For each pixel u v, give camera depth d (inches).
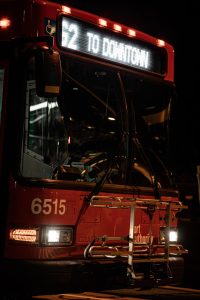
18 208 277.9
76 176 299.9
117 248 295.6
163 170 343.3
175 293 393.1
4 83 286.0
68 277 279.3
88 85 311.9
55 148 296.2
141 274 304.7
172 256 334.6
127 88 328.2
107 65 317.4
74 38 301.9
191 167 549.0
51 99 295.9
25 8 288.4
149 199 312.0
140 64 336.2
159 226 329.7
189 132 505.7
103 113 317.4
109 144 317.1
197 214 585.3
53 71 268.8
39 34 287.4
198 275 472.4
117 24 324.5
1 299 284.8
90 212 295.4
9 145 281.7
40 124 291.1
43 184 281.0
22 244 276.4
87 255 286.0
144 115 336.2
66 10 299.0
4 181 281.4
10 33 289.7
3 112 285.1
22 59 282.5
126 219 310.7
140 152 326.6
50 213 281.7
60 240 283.3
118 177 316.2
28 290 274.2
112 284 294.5
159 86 347.3
